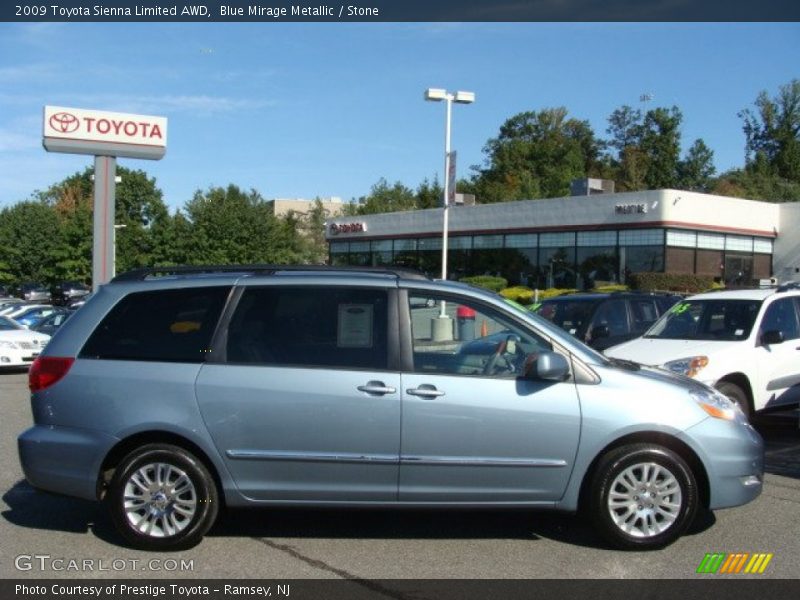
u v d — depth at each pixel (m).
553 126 89.56
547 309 12.69
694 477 5.47
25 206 56.25
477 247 43.69
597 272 37.59
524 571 5.10
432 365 5.45
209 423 5.37
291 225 54.06
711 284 33.69
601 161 87.19
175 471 5.43
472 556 5.37
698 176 77.75
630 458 5.39
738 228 37.28
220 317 5.58
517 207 41.12
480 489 5.38
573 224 38.41
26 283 53.59
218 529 5.95
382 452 5.34
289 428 5.35
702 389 5.73
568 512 5.56
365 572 5.08
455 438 5.34
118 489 5.42
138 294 5.71
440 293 5.62
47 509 6.50
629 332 12.14
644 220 35.34
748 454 5.57
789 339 9.74
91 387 5.49
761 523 6.12
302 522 6.12
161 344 5.57
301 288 5.64
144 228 45.69
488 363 5.49
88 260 49.03
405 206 75.50
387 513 6.37
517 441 5.35
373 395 5.34
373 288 5.61
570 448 5.36
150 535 5.42
